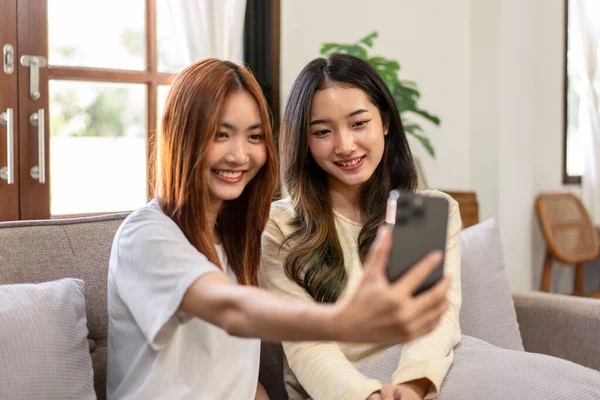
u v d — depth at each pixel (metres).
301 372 1.43
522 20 3.90
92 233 1.57
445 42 3.77
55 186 2.46
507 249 3.91
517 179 3.93
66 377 1.25
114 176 2.60
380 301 0.73
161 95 2.68
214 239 1.35
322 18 3.19
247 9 2.91
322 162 1.57
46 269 1.47
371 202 1.65
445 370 1.41
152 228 1.12
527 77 3.95
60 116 2.44
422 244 0.86
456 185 3.88
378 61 2.88
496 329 1.90
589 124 4.26
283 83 3.04
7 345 1.20
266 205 1.33
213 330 1.24
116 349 1.24
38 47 2.32
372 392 1.31
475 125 3.90
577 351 1.98
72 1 2.45
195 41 2.59
